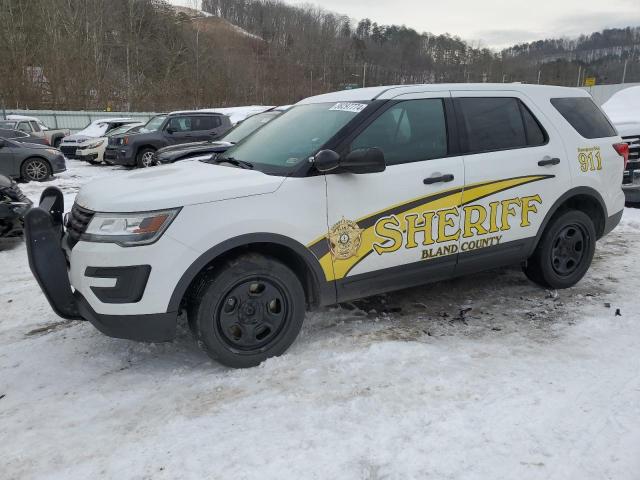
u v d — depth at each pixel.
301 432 2.76
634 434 2.69
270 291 3.48
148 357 3.71
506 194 4.20
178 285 3.18
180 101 48.50
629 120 9.47
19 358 3.74
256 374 3.38
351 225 3.62
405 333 3.97
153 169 4.07
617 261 5.67
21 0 39.44
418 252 3.88
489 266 4.32
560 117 4.62
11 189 7.09
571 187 4.57
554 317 4.23
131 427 2.87
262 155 3.95
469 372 3.33
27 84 37.28
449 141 4.02
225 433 2.77
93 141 18.91
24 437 2.81
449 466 2.49
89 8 44.62
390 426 2.79
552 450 2.59
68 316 3.46
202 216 3.21
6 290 5.30
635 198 8.38
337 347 3.72
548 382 3.20
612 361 3.46
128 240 3.10
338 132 3.70
